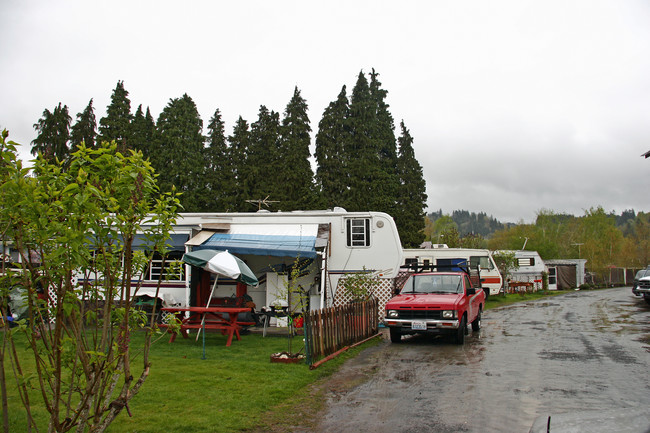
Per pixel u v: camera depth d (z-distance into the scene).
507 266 33.31
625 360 9.89
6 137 3.52
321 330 9.94
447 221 62.56
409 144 36.69
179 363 9.33
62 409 6.18
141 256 4.43
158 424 5.80
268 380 7.99
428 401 6.97
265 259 16.94
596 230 67.94
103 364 3.94
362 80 34.16
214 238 14.96
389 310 12.30
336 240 16.03
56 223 3.52
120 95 34.00
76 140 33.56
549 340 12.66
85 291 4.02
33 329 3.76
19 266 3.73
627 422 3.36
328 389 7.64
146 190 4.30
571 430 3.39
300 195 33.09
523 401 6.93
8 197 3.42
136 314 4.43
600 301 27.11
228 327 11.90
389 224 15.91
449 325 11.77
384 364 9.59
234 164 35.38
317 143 33.19
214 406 6.57
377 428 5.86
